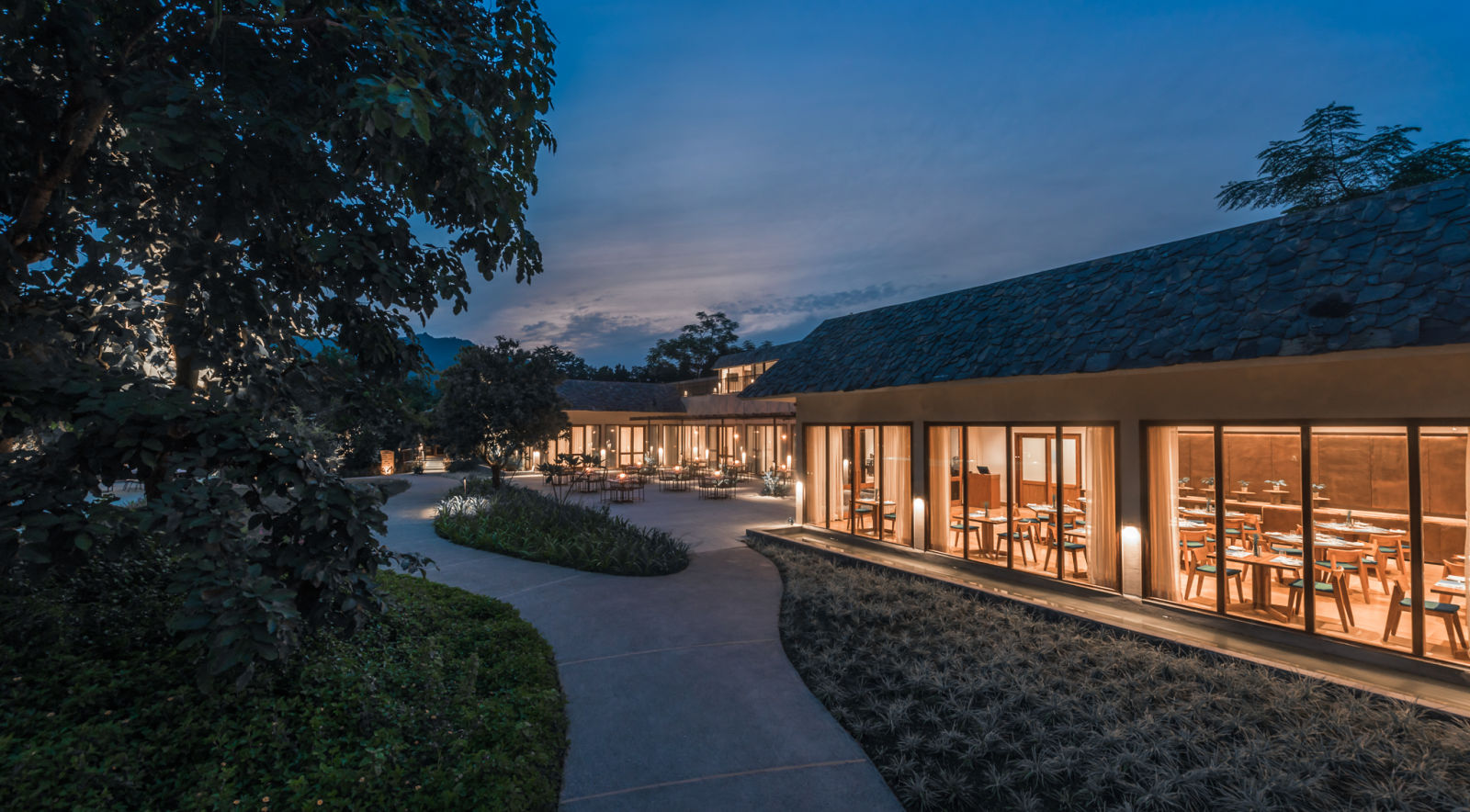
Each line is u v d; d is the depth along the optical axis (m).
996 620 8.40
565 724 5.91
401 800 4.07
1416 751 5.13
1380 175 24.56
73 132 4.44
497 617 8.52
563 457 26.20
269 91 4.27
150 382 4.05
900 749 5.55
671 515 18.25
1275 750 5.18
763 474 28.27
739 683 6.87
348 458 30.08
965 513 10.87
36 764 3.29
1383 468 9.64
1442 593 6.40
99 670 4.29
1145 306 8.12
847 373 12.23
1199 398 7.77
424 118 3.54
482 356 22.19
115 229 4.67
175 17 4.22
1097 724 5.75
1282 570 8.08
